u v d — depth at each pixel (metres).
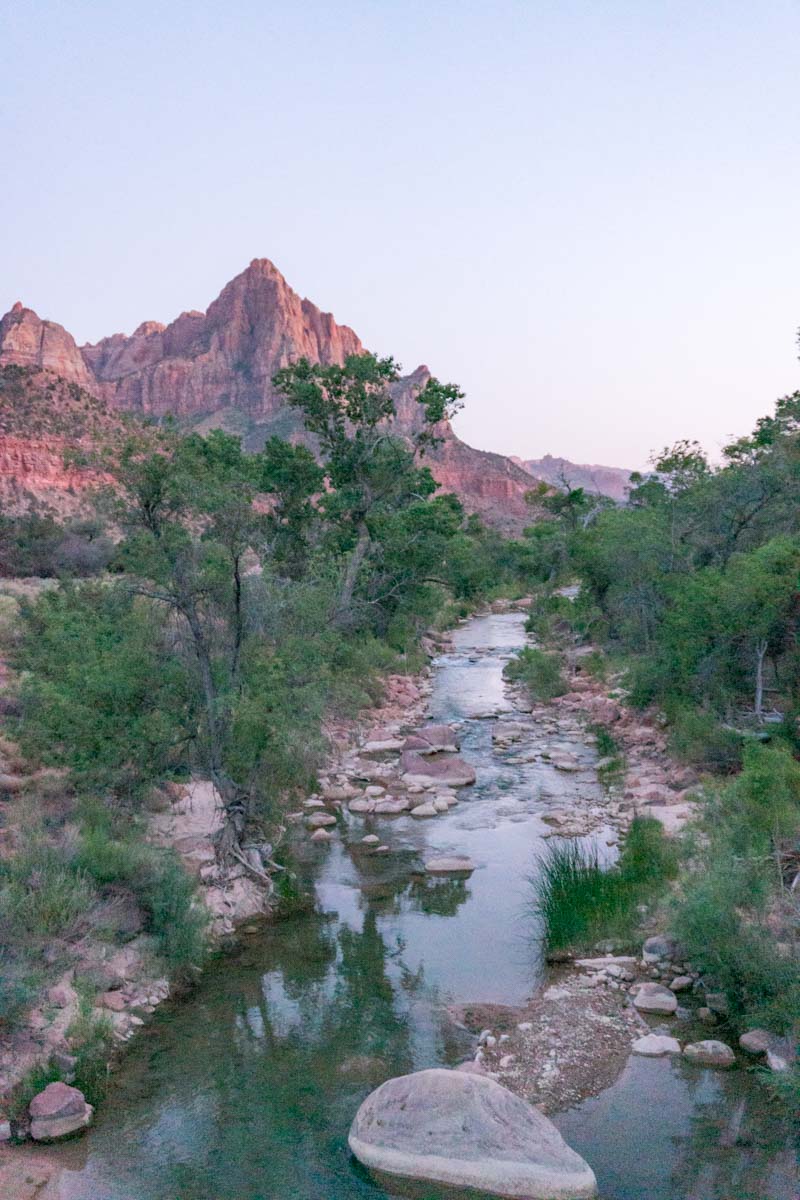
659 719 21.83
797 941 9.02
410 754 20.05
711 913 9.02
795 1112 7.36
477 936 11.31
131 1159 6.93
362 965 10.55
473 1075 7.38
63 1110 7.28
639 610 29.59
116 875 10.98
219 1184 6.62
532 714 26.47
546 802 17.17
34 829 11.55
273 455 30.05
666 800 16.03
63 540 47.78
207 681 12.35
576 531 56.34
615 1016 9.14
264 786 13.20
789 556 17.81
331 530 31.14
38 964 9.27
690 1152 6.91
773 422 26.03
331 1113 7.60
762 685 20.05
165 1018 9.32
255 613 12.84
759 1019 8.46
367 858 14.24
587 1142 7.07
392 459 29.77
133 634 12.70
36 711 13.83
